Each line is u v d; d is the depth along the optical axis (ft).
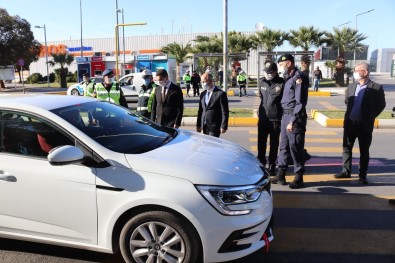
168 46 133.80
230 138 31.73
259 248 10.69
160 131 13.71
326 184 19.10
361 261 11.71
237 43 109.40
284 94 18.21
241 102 62.03
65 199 10.73
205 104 20.01
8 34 118.32
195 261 10.12
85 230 10.78
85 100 13.82
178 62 130.62
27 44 121.70
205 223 9.83
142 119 14.49
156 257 10.39
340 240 13.11
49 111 11.65
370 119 18.38
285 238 13.32
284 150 18.78
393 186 18.62
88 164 10.67
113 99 24.21
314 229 13.99
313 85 80.28
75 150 10.36
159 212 10.05
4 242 12.96
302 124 17.84
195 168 10.36
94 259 11.85
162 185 9.99
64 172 10.71
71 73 155.84
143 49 179.01
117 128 12.61
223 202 10.00
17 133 11.57
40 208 11.02
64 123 11.31
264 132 20.22
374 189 18.24
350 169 19.97
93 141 11.00
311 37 106.11
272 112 19.49
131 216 10.44
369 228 14.02
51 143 11.27
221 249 10.04
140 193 10.03
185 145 12.27
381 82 109.40
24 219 11.30
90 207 10.56
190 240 10.00
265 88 19.65
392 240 13.07
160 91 20.31
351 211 15.64
